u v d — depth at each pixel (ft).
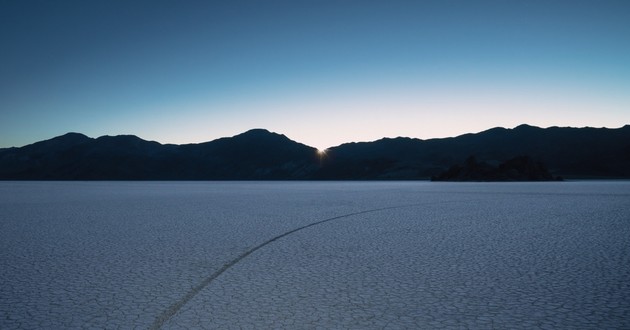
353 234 55.93
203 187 274.77
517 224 66.18
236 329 23.20
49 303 27.55
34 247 46.70
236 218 75.31
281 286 31.14
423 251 44.19
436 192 172.96
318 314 25.40
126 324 24.06
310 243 49.01
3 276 34.12
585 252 43.73
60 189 238.89
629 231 58.34
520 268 36.68
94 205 109.09
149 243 49.11
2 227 63.52
